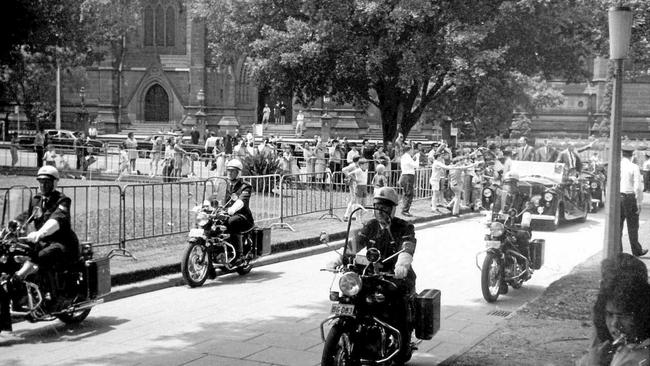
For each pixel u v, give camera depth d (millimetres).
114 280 10875
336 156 30250
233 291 11211
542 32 30312
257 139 39969
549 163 21359
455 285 12008
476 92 32094
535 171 21438
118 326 9055
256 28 31656
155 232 15516
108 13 41062
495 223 10984
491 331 9109
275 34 29344
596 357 4152
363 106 35500
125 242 13539
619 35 9688
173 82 60906
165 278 11562
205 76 59062
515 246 11523
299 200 19922
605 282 4148
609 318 4125
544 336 7883
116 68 61344
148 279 11445
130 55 61875
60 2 33500
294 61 28875
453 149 38344
